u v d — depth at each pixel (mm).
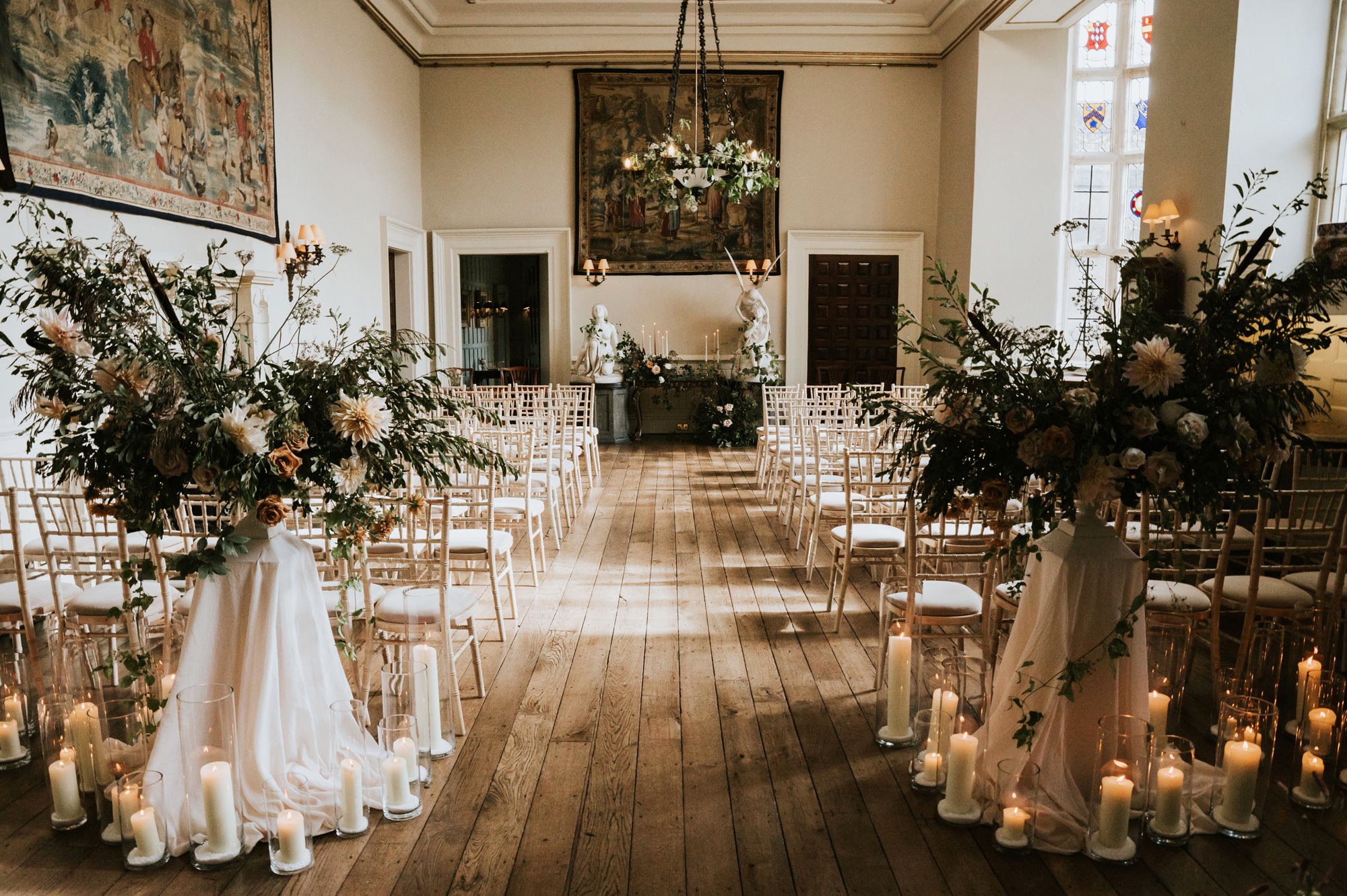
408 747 3066
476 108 12422
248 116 7383
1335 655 3486
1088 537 2959
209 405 2779
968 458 3020
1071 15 10211
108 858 2762
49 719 2908
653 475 9758
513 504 5641
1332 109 6828
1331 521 4645
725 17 11930
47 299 2883
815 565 6129
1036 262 11156
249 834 2854
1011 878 2668
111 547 4117
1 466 4766
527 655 4469
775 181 8422
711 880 2684
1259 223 6965
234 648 2943
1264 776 2809
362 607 3750
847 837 2900
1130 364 2740
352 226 9867
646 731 3648
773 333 12734
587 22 12031
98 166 5500
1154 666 3283
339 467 2943
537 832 2934
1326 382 5996
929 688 3258
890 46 12211
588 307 12734
